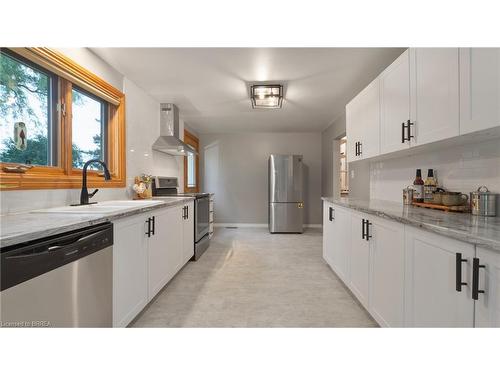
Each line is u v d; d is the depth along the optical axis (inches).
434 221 53.6
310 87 137.3
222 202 267.9
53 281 46.1
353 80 128.0
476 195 63.1
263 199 266.4
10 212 65.4
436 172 87.1
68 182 85.7
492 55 50.0
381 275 70.9
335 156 218.1
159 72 118.3
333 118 206.1
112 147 116.5
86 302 54.4
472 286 40.0
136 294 78.4
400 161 109.6
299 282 114.8
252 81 129.0
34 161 78.2
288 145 264.4
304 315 85.5
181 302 95.1
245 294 102.2
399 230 61.7
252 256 156.3
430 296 50.7
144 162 142.6
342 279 106.0
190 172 249.1
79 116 98.5
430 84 68.4
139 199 125.3
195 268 134.0
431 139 68.5
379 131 98.4
